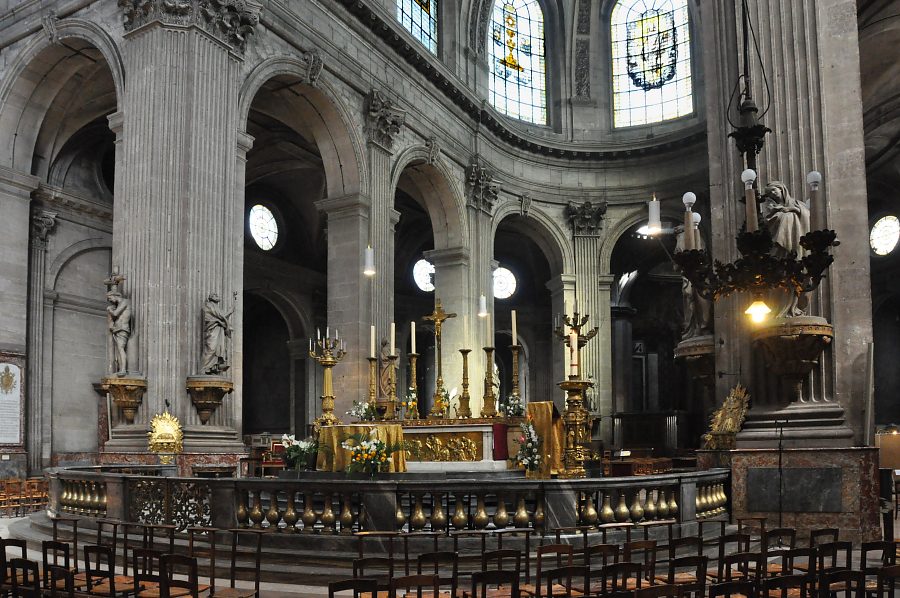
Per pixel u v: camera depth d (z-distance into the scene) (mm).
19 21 19375
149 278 15234
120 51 17047
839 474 10039
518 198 30422
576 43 33156
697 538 6953
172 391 14969
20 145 20203
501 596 6551
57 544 7129
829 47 11523
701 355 12453
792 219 10844
